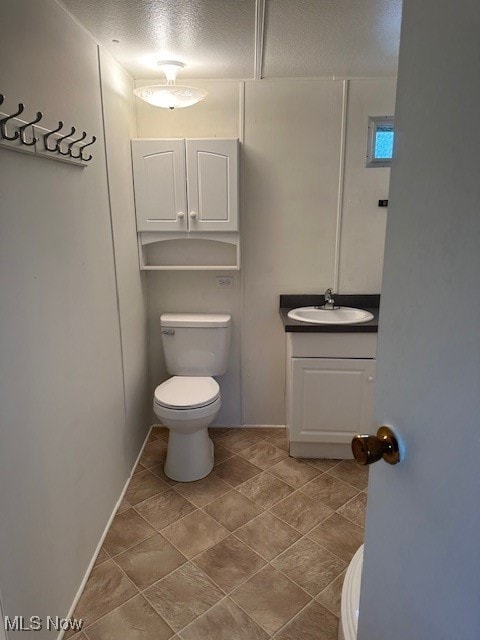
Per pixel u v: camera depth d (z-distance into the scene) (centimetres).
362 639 99
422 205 66
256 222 265
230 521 205
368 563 94
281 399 292
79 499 167
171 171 243
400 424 76
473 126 54
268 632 151
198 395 234
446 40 59
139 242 255
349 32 186
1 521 114
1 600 113
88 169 177
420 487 70
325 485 233
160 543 191
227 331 265
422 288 67
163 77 244
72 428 160
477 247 54
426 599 70
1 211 115
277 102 250
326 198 261
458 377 59
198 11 164
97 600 163
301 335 237
